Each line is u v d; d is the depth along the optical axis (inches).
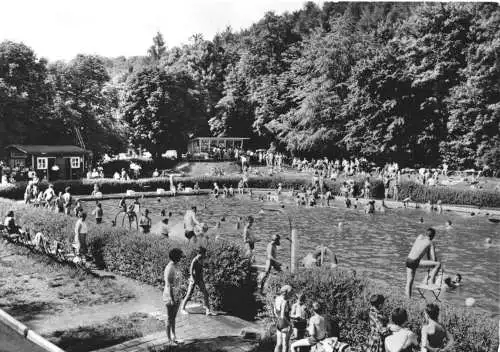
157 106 3228.3
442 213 1711.4
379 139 2719.0
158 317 566.6
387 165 2485.2
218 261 602.5
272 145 3462.1
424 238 598.5
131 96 3299.7
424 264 597.0
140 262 716.7
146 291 674.8
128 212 1314.0
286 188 2401.6
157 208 1765.5
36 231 980.6
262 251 1024.9
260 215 1622.8
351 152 2938.0
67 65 2960.1
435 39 2593.5
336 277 502.0
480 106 2375.7
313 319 388.2
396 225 1438.2
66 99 2753.4
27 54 2541.8
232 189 2194.9
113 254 770.8
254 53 3720.5
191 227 871.1
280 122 3383.4
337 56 3031.5
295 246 711.1
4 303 610.9
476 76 2336.4
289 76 3390.7
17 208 1106.1
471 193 1833.2
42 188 1927.9
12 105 2378.2
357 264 930.1
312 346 381.4
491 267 922.7
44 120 2586.1
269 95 3457.2
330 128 2962.6
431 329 347.6
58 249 855.1
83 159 2432.3
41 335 506.6
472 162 2454.5
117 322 542.9
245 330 511.8
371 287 488.1
